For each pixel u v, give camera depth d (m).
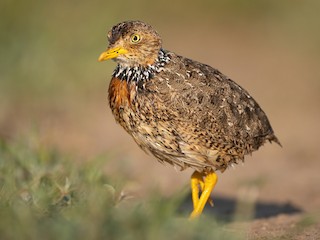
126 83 9.55
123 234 7.22
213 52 24.50
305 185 13.49
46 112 17.11
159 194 9.36
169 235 7.34
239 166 14.62
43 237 7.25
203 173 10.21
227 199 12.62
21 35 18.80
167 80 9.38
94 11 20.67
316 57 23.52
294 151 15.70
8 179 10.23
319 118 17.94
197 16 27.91
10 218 7.55
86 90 18.72
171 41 25.30
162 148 9.49
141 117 9.40
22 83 17.77
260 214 11.55
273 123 17.52
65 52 19.06
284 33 25.80
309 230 9.32
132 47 9.50
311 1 25.61
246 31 26.98
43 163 11.05
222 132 9.48
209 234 7.61
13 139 13.59
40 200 8.80
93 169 10.55
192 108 9.30
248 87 20.58
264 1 28.27
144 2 25.77
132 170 13.59
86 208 7.91
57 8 20.28
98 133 16.16
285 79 21.34
